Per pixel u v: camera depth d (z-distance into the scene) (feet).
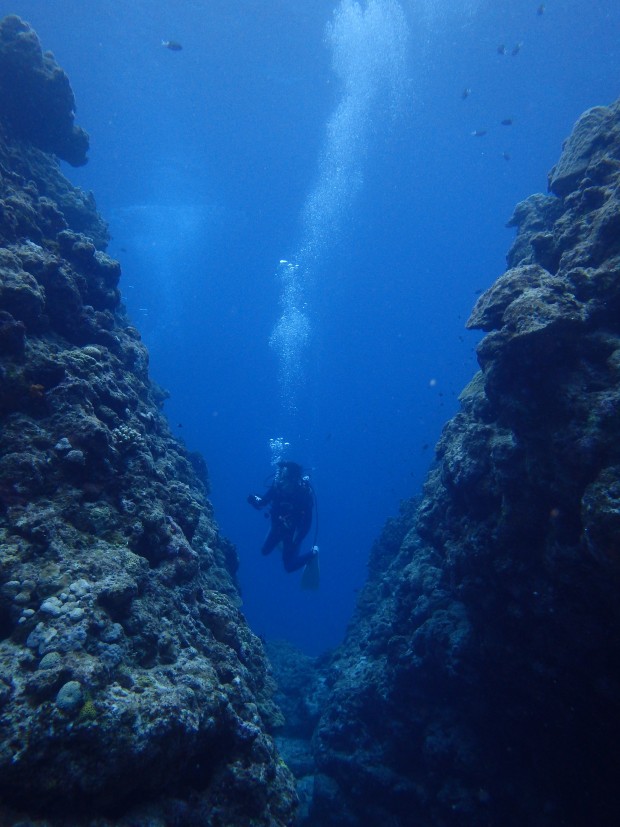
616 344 14.38
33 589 10.17
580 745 17.15
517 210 28.71
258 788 11.14
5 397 13.23
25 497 11.84
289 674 45.37
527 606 16.16
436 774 21.45
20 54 24.89
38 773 7.75
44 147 28.50
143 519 14.16
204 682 11.08
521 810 19.07
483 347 16.17
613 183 18.15
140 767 8.51
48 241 20.95
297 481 35.63
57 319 18.15
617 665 14.65
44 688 8.42
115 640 10.18
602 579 13.43
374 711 26.05
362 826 24.26
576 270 15.98
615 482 12.39
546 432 14.84
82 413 14.06
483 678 19.20
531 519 15.62
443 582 23.85
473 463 18.17
